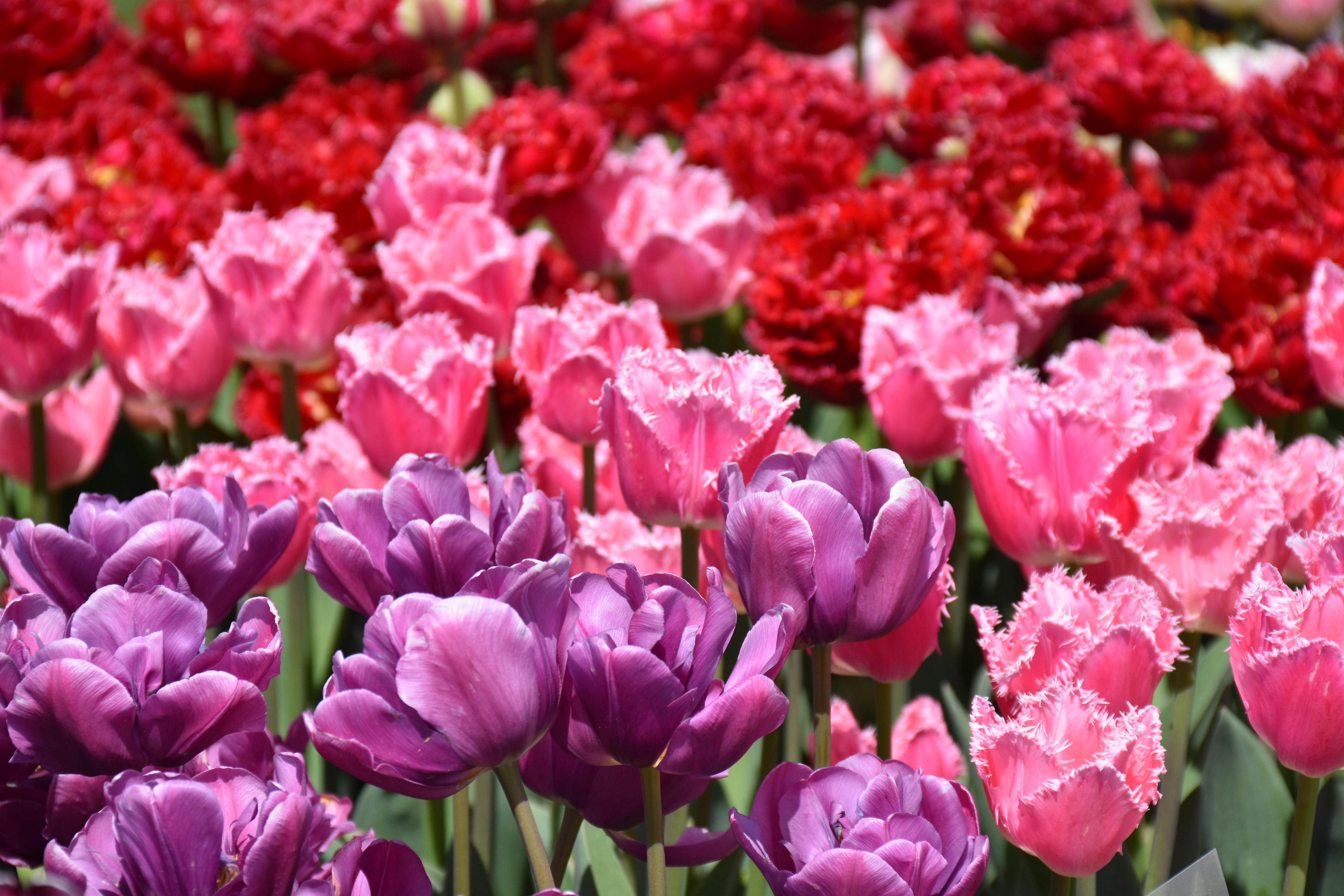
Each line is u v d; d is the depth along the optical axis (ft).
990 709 2.96
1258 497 3.23
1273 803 3.47
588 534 3.44
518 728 2.67
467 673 2.63
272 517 2.93
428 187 4.73
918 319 3.97
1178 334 4.01
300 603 3.86
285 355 4.18
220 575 2.89
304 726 3.27
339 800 3.18
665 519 3.20
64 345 3.94
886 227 4.95
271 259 4.05
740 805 3.71
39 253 3.98
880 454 2.90
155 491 3.05
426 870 2.96
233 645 2.79
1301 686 2.90
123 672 2.71
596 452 3.78
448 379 3.69
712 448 3.14
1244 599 2.99
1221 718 3.51
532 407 4.66
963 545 4.38
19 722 2.67
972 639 4.49
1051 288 4.87
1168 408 3.60
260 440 4.49
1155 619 3.00
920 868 2.68
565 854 2.98
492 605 2.63
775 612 2.73
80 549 2.86
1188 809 3.53
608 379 3.39
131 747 2.71
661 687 2.65
